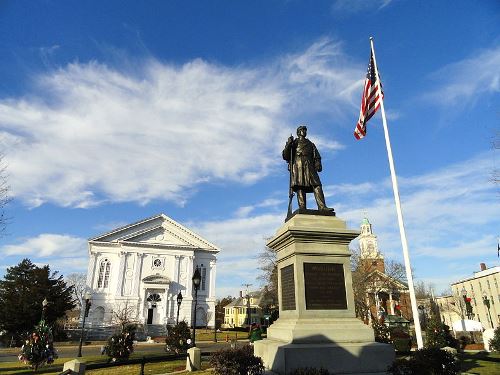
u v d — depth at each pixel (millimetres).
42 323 18875
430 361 8273
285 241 10859
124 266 66875
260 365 8727
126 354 19219
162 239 71125
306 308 9789
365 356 9023
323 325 9547
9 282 54344
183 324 25516
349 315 9945
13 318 50625
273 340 10320
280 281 11352
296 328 9367
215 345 35531
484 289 61594
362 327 9688
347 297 10102
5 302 51750
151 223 71562
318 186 11727
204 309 69312
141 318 64438
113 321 60594
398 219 13883
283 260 11195
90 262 66500
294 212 11508
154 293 67250
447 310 67188
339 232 10422
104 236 67938
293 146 12391
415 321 12727
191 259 70875
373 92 16047
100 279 66312
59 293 55594
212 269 72188
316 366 8703
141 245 68812
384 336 22578
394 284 58500
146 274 67750
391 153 14641
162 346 38156
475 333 37781
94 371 14055
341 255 10430
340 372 8781
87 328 57062
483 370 12734
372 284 54156
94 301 64375
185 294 68625
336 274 10273
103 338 54312
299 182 11758
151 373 13055
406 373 8188
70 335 54875
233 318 112688
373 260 59500
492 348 23812
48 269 57188
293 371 8195
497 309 57781
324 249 10367
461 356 18453
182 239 71938
